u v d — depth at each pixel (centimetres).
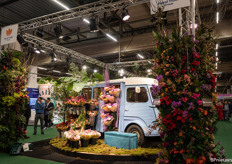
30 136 748
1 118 521
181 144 280
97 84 618
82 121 510
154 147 494
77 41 1405
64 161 425
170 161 290
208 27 316
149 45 1248
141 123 506
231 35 1011
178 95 289
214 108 292
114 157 423
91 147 481
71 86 517
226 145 585
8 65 544
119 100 546
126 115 539
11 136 522
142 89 539
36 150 525
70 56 1301
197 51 312
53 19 880
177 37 310
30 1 902
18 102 546
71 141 486
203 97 292
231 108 1634
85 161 423
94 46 1449
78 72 544
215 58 324
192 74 294
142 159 421
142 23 1217
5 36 615
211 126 294
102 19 1115
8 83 525
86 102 523
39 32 949
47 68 2033
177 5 362
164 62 309
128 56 1680
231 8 989
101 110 577
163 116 301
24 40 977
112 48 1379
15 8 966
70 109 582
